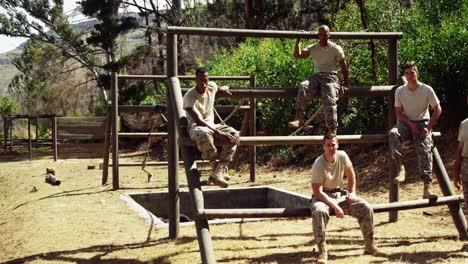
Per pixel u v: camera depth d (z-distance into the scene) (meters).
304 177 13.98
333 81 7.30
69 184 13.94
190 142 6.84
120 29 31.03
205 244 6.15
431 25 12.60
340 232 7.90
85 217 9.50
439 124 12.74
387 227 8.14
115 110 12.87
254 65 17.58
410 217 8.71
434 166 7.80
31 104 39.56
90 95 39.88
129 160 20.92
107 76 31.28
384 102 13.69
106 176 13.62
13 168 18.77
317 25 24.80
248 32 7.55
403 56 12.59
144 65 32.03
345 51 14.07
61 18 34.66
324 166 6.36
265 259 6.53
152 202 11.93
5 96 41.44
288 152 16.14
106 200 11.29
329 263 6.24
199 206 6.43
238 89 7.39
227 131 6.61
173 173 7.91
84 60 35.44
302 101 7.22
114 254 7.11
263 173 15.48
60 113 39.56
